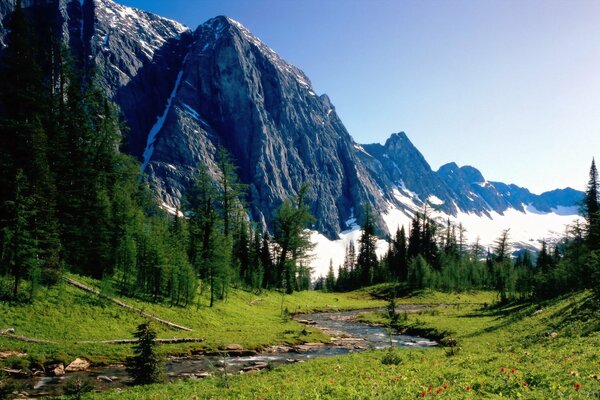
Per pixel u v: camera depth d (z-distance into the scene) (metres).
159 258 50.00
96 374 27.55
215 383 22.22
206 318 50.47
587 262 51.16
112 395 19.25
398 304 93.38
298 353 38.53
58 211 47.03
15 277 36.56
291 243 91.75
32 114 53.00
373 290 116.06
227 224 74.12
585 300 35.81
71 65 62.81
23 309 34.91
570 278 56.91
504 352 25.73
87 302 40.53
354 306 92.06
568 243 85.94
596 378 12.39
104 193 55.41
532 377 13.23
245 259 92.31
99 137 65.00
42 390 23.41
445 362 21.77
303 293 101.56
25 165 45.12
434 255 129.50
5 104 53.47
